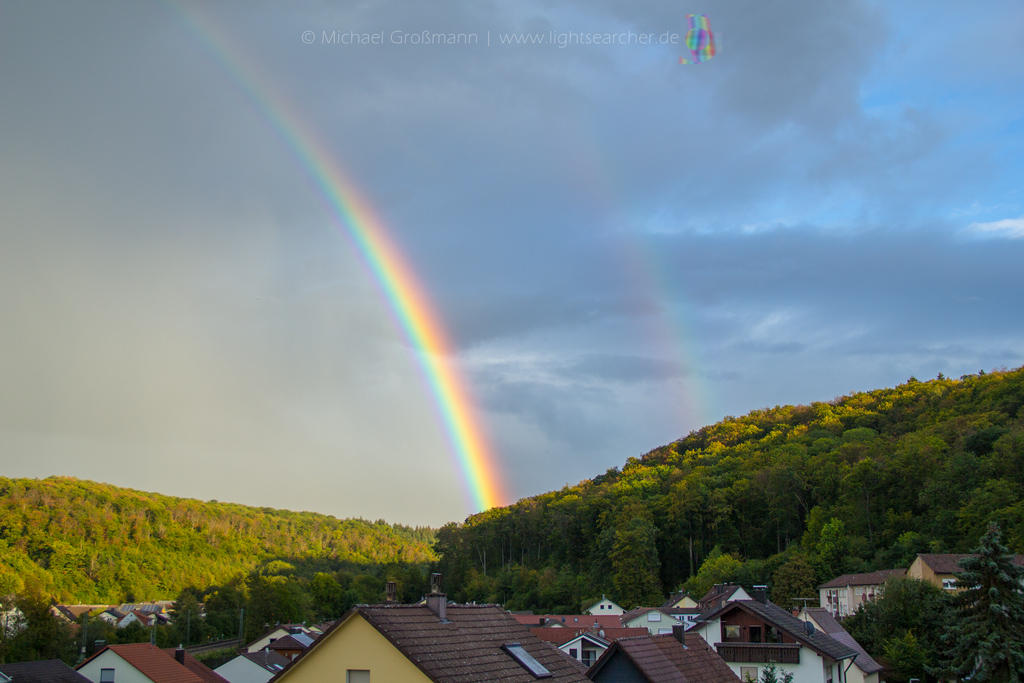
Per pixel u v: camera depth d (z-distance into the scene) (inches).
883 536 5442.9
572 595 6018.7
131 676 2110.0
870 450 6766.7
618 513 6692.9
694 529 6579.7
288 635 3467.0
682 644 1694.1
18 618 3897.6
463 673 975.0
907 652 2736.2
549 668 1127.6
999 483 4987.7
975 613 1956.2
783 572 5068.9
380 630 967.0
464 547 7209.6
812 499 6569.9
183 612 5615.2
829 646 2112.5
